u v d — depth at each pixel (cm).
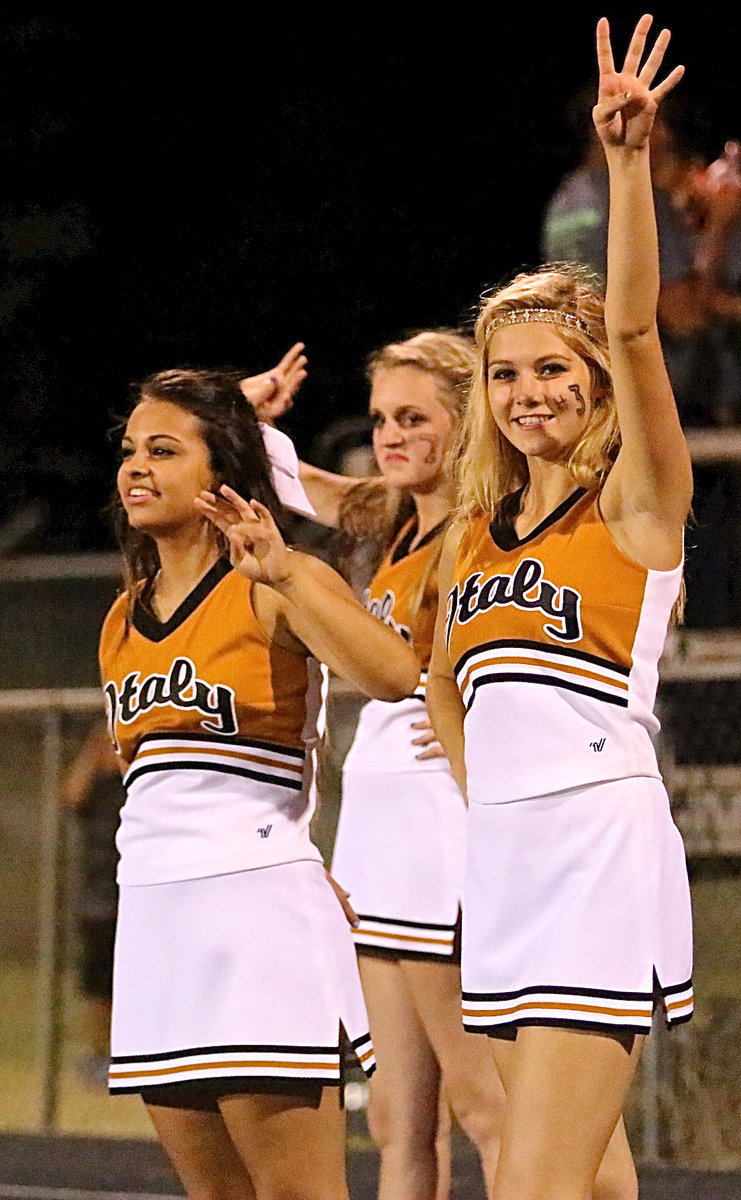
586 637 1036
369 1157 2103
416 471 1508
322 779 1199
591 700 1034
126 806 1162
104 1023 2652
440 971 1447
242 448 1187
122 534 1209
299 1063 1091
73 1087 2747
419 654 1493
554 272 1138
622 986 1005
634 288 998
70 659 2923
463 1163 2047
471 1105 1432
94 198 3966
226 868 1111
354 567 1673
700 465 2408
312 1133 1105
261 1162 1107
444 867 1456
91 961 2641
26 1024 3120
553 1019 1005
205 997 1103
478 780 1062
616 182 1000
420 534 1524
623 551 1038
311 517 1356
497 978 1041
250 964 1098
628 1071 1016
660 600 1040
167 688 1138
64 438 3959
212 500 1098
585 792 1027
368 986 1488
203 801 1127
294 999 1100
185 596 1162
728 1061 2150
